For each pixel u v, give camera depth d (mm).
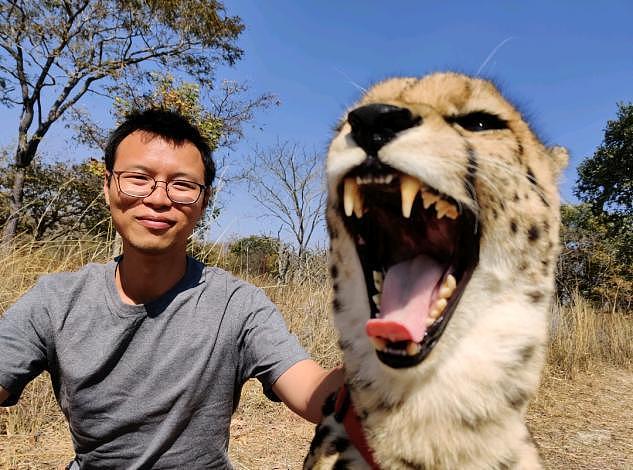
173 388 693
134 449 694
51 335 695
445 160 543
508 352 566
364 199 607
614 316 3342
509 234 595
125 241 697
